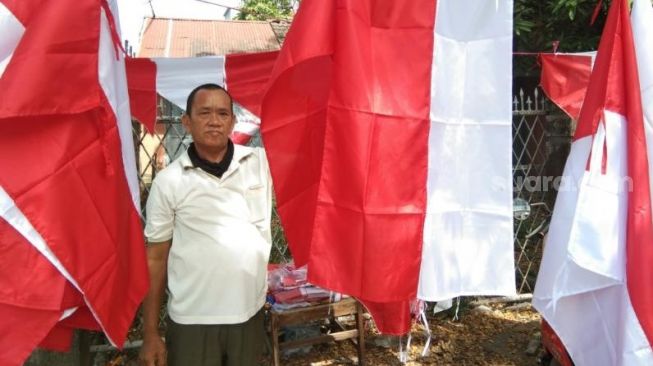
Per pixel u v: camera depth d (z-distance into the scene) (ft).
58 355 8.91
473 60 6.46
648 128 6.68
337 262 6.11
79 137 5.49
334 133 6.00
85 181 5.52
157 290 7.19
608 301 7.00
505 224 6.61
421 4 6.20
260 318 7.63
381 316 6.72
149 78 11.92
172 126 12.79
